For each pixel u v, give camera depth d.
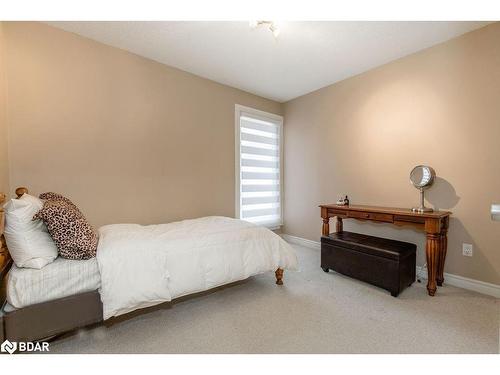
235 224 2.41
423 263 2.50
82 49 2.26
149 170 2.70
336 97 3.28
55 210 1.41
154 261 1.64
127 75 2.52
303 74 3.03
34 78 2.04
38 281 1.33
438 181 2.36
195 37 2.27
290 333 1.59
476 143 2.13
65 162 2.19
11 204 1.36
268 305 1.97
